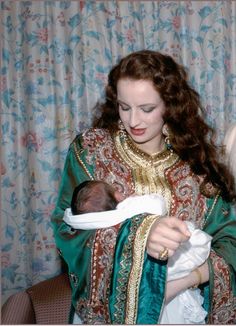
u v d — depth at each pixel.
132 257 0.89
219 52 1.80
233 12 1.82
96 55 1.79
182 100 1.06
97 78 1.79
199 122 1.13
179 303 0.98
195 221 1.08
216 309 1.00
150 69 0.99
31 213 1.82
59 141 1.80
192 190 1.09
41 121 1.80
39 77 1.78
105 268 0.92
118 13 1.78
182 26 1.81
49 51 1.79
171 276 0.94
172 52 1.80
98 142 1.11
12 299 1.23
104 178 1.08
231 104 1.83
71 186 1.08
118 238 0.91
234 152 1.16
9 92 1.78
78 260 0.96
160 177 1.09
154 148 1.11
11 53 1.77
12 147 1.79
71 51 1.78
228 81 1.82
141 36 1.78
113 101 1.12
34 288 1.27
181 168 1.11
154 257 0.85
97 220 0.95
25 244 1.83
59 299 1.24
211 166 1.12
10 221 1.81
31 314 1.20
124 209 0.96
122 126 1.13
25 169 1.81
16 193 1.81
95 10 1.78
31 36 1.77
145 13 1.81
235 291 1.01
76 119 1.79
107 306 0.92
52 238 1.84
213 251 1.02
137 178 1.08
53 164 1.81
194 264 0.95
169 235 0.80
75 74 1.78
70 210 1.02
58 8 1.77
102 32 1.79
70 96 1.79
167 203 1.06
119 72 1.01
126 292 0.90
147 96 0.98
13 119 1.79
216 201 1.10
